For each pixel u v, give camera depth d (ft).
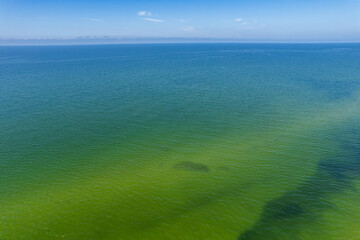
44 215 96.89
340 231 88.99
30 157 142.20
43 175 124.57
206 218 95.50
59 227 90.94
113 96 277.44
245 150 151.33
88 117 208.85
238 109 229.86
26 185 116.16
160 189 113.80
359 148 151.23
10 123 193.98
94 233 88.28
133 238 86.17
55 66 581.53
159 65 581.12
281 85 330.75
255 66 538.88
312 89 304.30
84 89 314.35
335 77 382.22
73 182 119.03
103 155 145.59
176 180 120.88
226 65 565.94
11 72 473.26
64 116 211.20
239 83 348.18
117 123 195.42
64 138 167.94
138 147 155.84
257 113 218.38
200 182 119.03
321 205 102.32
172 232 88.84
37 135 172.24
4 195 108.78
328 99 258.57
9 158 140.56
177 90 306.35
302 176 123.24
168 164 135.85
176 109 230.48
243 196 108.58
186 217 96.02
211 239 86.07
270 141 163.12
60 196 108.47
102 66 570.87
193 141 164.35
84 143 160.86
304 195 108.78
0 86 333.83
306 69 476.95
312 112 219.00
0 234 87.51
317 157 141.59
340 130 178.50
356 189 112.47
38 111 223.71
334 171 127.13
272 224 92.53
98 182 119.14
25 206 102.01
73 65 602.44
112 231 89.20
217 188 114.52
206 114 216.33
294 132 176.86
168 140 165.89
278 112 220.23
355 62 589.32
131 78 395.34
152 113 219.41
